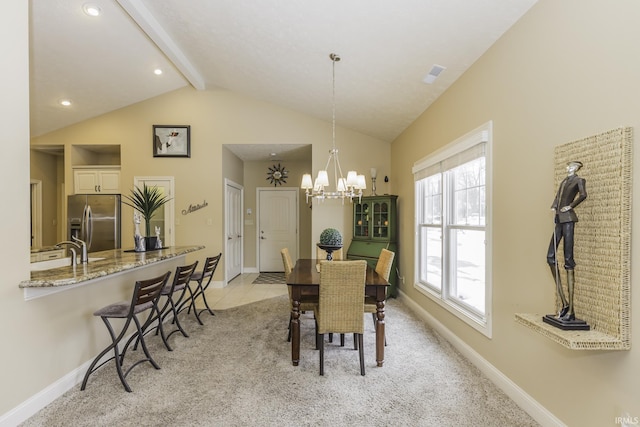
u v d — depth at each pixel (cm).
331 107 457
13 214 177
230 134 526
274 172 686
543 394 177
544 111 179
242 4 277
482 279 257
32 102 449
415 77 309
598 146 142
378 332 249
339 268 231
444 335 308
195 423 179
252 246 687
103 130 519
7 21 176
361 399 203
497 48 225
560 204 149
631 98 129
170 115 522
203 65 440
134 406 194
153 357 264
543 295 181
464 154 270
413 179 410
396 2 220
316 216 531
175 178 523
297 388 216
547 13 177
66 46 360
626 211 129
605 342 130
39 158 581
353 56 305
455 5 207
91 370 215
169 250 357
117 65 414
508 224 212
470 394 209
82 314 230
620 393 133
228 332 323
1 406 169
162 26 342
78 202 506
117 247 508
